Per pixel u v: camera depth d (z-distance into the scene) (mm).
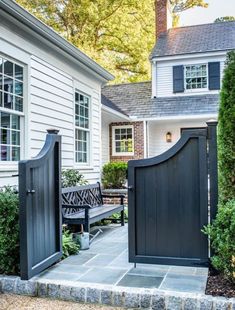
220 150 3436
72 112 7570
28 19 5359
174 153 3617
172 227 3619
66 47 6684
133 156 12812
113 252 4527
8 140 5441
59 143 4039
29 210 3363
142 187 3713
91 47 18234
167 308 2932
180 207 3600
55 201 3959
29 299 3207
